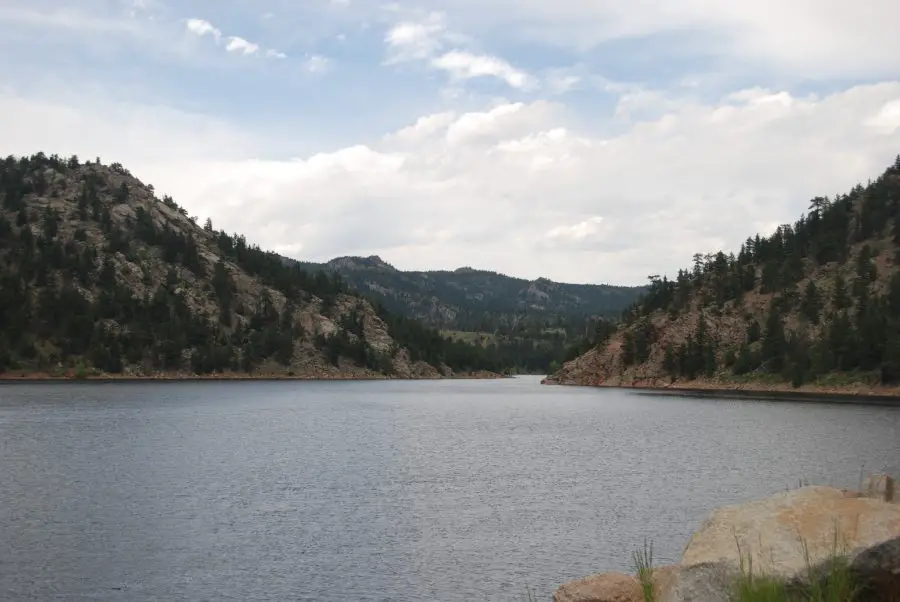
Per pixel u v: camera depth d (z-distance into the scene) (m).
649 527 38.00
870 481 15.80
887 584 11.62
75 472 55.59
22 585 28.66
